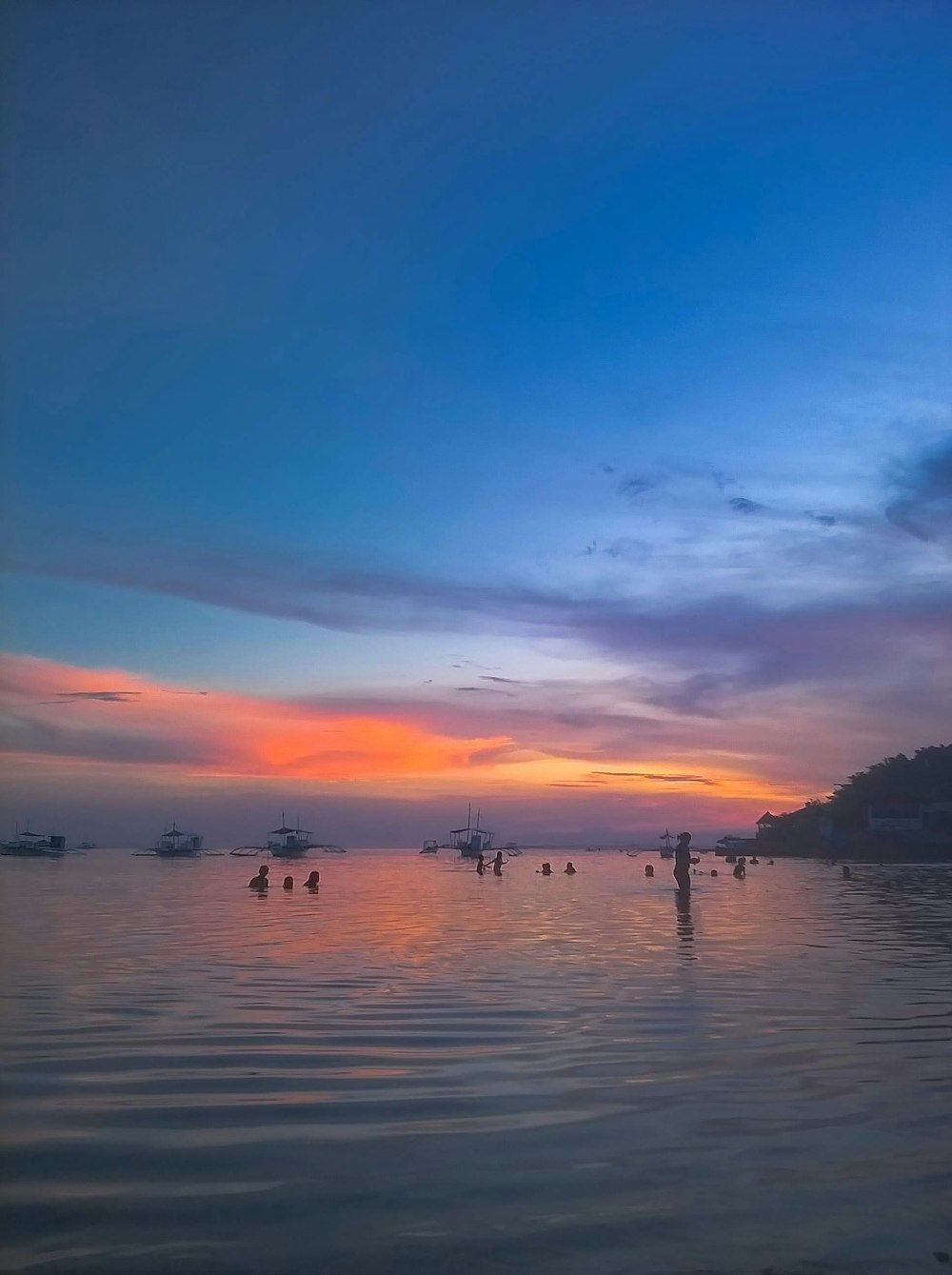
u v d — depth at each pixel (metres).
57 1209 5.74
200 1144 6.91
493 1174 6.30
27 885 47.34
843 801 123.94
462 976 15.00
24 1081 8.65
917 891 41.53
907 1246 5.25
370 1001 12.68
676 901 34.94
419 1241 5.32
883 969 15.79
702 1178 6.24
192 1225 5.52
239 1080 8.68
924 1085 8.48
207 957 17.55
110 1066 9.20
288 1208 5.76
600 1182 6.17
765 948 18.92
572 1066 9.14
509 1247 5.23
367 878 59.75
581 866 91.38
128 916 27.42
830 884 49.41
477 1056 9.55
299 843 136.62
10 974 15.27
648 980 14.57
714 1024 11.12
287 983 14.31
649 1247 5.23
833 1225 5.52
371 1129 7.24
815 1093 8.20
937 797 111.31
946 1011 11.92
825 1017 11.53
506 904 33.12
